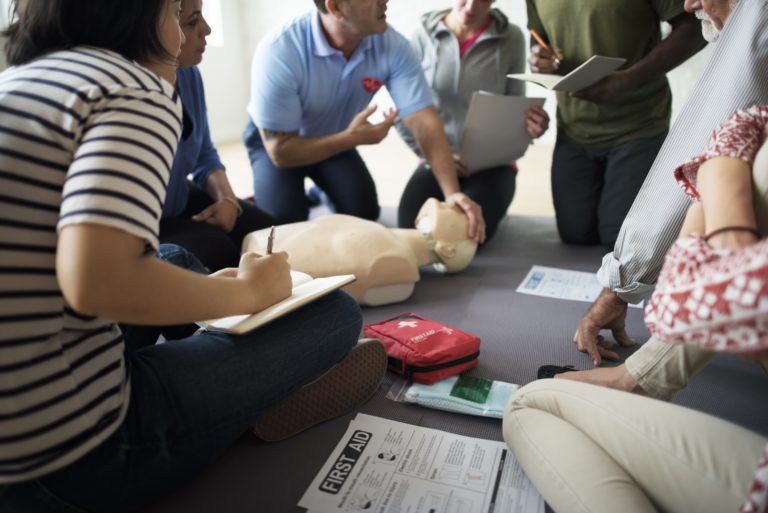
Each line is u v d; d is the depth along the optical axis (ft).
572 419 3.09
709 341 1.86
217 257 5.85
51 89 2.27
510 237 8.43
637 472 2.73
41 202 2.25
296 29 6.84
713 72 3.83
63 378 2.43
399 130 8.43
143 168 2.24
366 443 3.78
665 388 3.57
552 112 16.12
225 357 3.15
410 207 8.06
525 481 3.39
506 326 5.53
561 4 7.18
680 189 4.01
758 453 2.45
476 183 8.00
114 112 2.26
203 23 4.60
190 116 5.82
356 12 6.31
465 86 8.25
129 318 2.35
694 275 1.94
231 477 3.54
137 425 2.84
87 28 2.51
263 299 3.22
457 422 4.02
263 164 8.07
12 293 2.25
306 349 3.47
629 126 7.57
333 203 8.43
